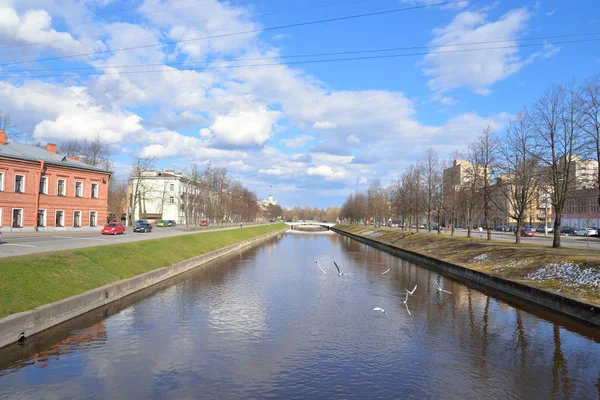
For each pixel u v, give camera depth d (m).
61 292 18.73
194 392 12.09
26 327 15.23
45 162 53.44
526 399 11.98
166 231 66.69
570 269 24.00
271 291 27.84
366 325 19.80
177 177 114.25
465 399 11.97
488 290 28.88
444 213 69.94
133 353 15.18
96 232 57.22
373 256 55.19
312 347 16.45
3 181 48.19
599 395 12.27
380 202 110.88
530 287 23.69
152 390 12.14
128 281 24.64
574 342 16.94
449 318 21.14
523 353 15.84
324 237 110.50
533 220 102.12
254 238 81.81
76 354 14.85
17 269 18.02
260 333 18.17
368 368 14.30
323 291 28.23
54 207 55.06
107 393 11.84
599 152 28.12
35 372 13.20
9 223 48.91
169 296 25.25
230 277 33.62
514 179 41.44
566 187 32.78
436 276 36.00
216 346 16.30
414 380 13.29
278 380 13.12
